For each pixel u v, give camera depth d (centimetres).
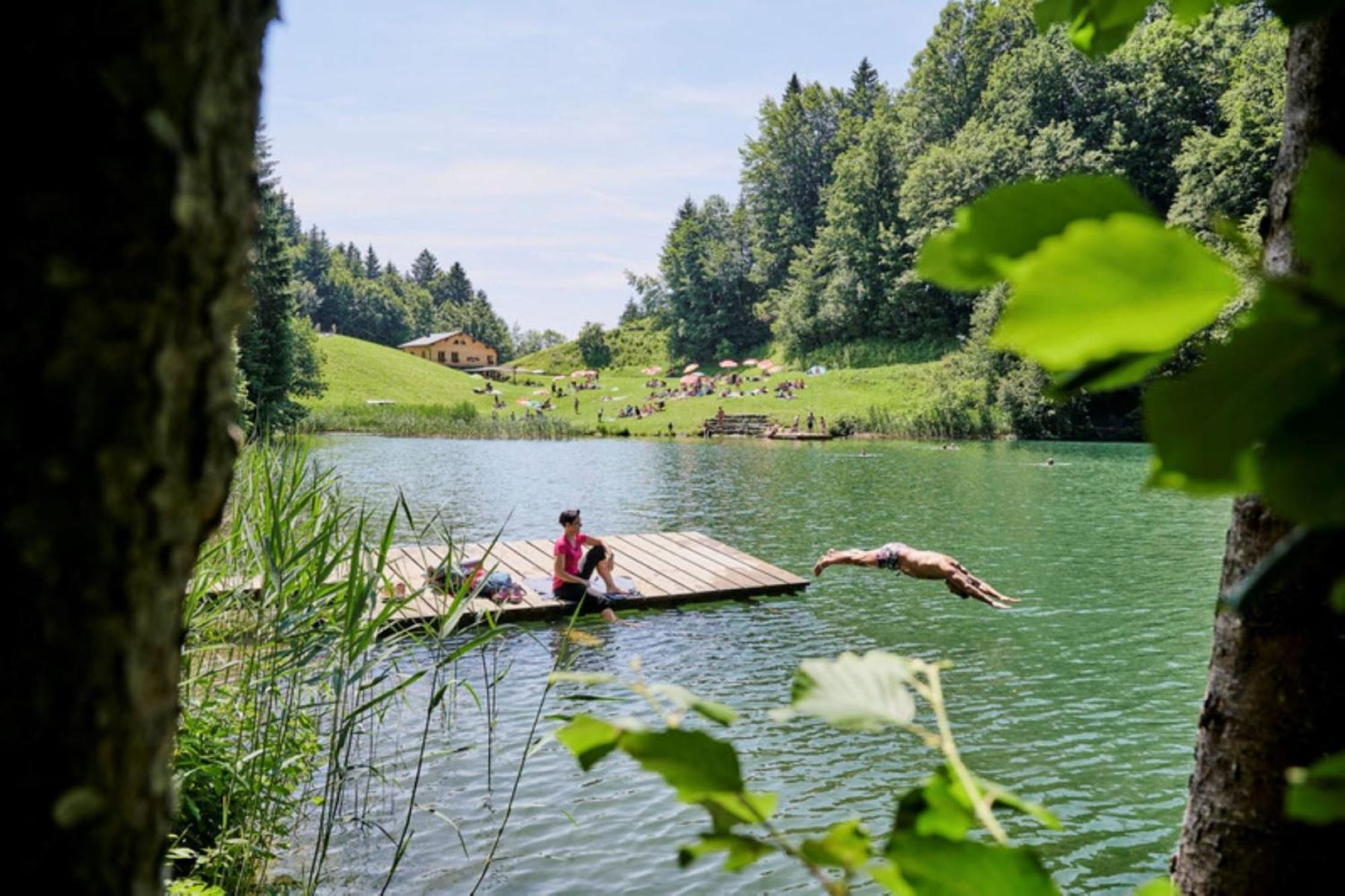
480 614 620
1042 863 58
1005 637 1166
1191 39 6562
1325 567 107
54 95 59
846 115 10225
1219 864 118
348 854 614
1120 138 6612
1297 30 111
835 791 724
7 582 61
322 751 729
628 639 1141
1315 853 110
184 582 70
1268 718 112
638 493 2859
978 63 8438
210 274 66
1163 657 1079
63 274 60
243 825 553
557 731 61
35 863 63
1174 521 2117
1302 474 33
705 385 8200
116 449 62
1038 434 5256
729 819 60
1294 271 108
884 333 8081
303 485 788
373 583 566
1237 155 4875
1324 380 33
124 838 66
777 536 2000
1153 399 35
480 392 8600
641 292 12219
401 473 3462
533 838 644
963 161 7031
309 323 8044
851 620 1245
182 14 63
